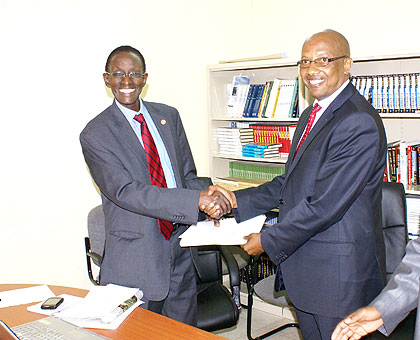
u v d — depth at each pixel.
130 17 3.38
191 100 3.86
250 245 2.21
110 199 2.17
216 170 4.00
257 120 3.70
